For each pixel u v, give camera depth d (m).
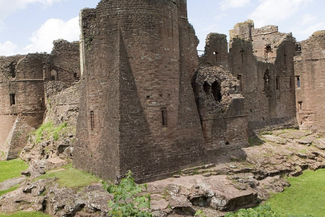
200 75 21.27
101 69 17.41
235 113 22.66
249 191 15.55
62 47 34.41
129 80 16.50
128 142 15.91
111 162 16.05
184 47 21.14
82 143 19.02
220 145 21.58
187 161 18.23
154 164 16.69
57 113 28.39
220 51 24.97
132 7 16.75
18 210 15.92
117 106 16.02
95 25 17.81
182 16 21.08
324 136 30.25
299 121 32.03
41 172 19.45
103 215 12.67
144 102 16.81
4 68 32.19
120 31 16.70
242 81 27.27
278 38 33.62
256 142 25.69
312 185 19.47
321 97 30.45
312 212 15.45
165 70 17.55
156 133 17.00
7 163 28.48
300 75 31.83
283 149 24.69
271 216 8.38
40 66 32.69
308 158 23.97
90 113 18.16
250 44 28.23
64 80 34.53
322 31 30.39
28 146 29.19
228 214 8.35
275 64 30.61
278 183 19.22
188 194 14.57
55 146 24.42
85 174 17.91
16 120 31.52
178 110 18.19
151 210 12.65
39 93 32.53
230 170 18.86
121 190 7.29
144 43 16.88
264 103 29.34
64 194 14.97
